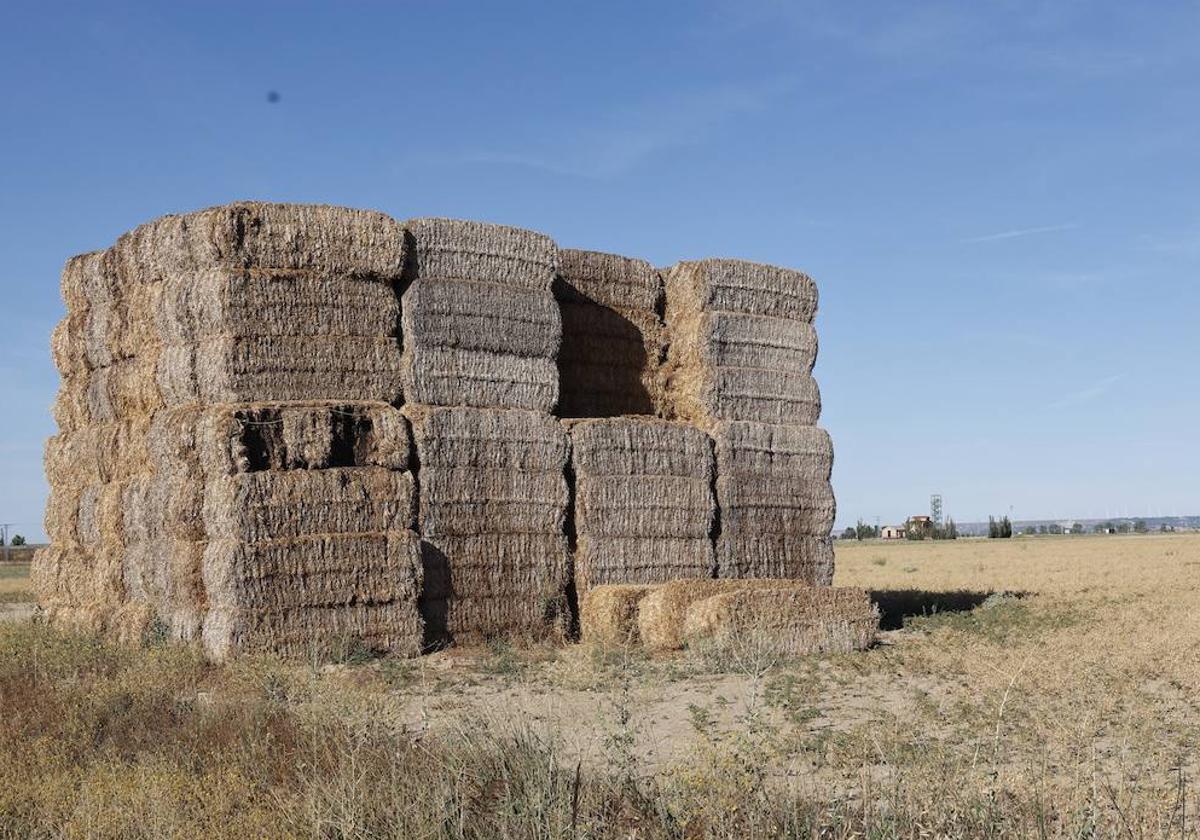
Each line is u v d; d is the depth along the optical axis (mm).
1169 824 7926
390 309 21266
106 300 23094
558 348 22969
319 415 19859
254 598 18781
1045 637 21453
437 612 21031
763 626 19938
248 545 18844
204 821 9055
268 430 19594
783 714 13914
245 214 20094
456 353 21812
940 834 7730
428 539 20969
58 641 19391
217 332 19953
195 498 19562
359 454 20438
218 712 12719
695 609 20547
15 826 9266
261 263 20234
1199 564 51375
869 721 12875
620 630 21484
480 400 22031
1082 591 34094
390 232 21062
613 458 23281
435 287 21641
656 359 26078
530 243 22812
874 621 21469
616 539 23141
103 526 23016
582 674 17078
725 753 9141
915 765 9859
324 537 19422
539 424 22375
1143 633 21719
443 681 17078
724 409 25609
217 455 19125
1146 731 11898
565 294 24891
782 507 26062
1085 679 15719
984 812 8078
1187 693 15000
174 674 16656
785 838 7824
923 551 82125
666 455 23984
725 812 8148
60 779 10320
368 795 8859
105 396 23406
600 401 25250
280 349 20219
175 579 19953
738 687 16250
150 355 21547
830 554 26844
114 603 22531
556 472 22547
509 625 21797
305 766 9977
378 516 20062
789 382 26672
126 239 22094
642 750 11602
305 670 16406
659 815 8312
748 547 25375
